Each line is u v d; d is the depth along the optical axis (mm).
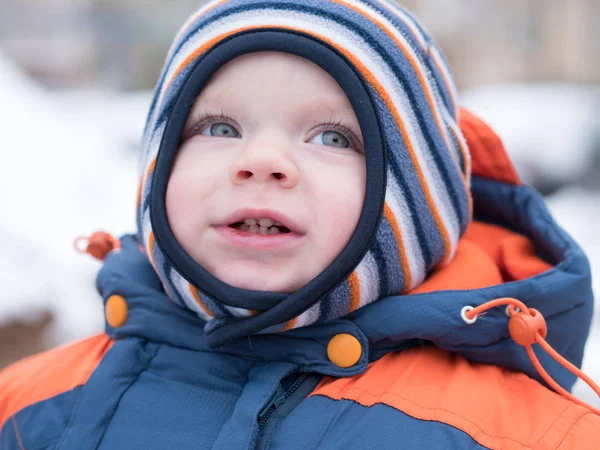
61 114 3176
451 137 952
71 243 2250
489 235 1099
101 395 871
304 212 779
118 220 2443
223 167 800
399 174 838
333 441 765
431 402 791
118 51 4777
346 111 808
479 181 1107
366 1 888
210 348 855
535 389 849
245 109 804
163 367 889
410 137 852
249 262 790
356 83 796
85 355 978
